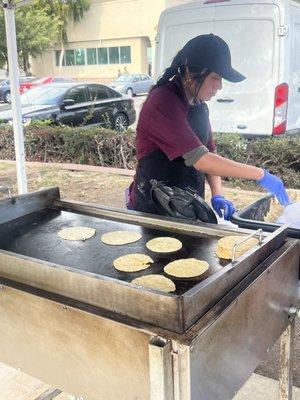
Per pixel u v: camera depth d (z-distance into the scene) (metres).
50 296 1.13
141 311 1.00
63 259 1.38
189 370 0.94
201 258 1.35
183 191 1.71
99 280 1.05
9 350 1.29
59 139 6.59
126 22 22.83
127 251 1.42
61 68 25.61
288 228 1.53
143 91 18.34
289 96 4.70
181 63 1.75
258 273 1.19
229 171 1.72
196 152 1.70
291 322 1.47
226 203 1.93
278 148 4.75
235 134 4.91
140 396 1.04
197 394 0.99
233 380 1.14
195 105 1.94
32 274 1.17
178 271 1.24
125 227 1.63
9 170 6.20
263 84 4.66
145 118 1.79
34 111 7.38
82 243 1.49
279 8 4.37
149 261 1.33
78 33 24.45
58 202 1.84
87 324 1.06
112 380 1.08
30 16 22.08
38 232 1.59
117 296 1.03
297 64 4.77
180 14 4.84
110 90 8.59
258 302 1.20
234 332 1.10
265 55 4.56
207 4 4.68
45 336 1.17
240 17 4.54
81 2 23.47
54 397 1.84
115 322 1.01
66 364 1.16
